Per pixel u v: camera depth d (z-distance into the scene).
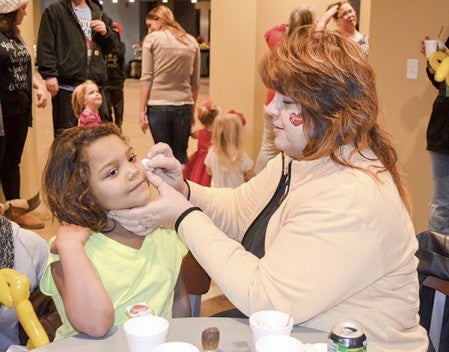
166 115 5.28
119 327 1.39
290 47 1.36
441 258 1.79
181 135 5.42
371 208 1.26
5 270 1.43
